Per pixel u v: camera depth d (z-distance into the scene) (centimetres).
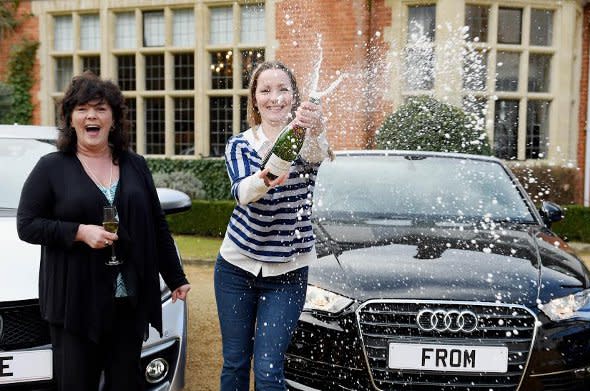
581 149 1197
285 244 242
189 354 421
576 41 1173
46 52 1290
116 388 239
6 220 314
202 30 1196
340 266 295
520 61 1093
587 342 277
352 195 388
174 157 1239
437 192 392
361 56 995
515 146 1106
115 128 250
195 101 1217
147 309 244
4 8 1273
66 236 223
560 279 290
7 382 247
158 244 261
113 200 239
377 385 271
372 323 273
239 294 251
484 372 268
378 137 711
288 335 247
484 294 274
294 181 240
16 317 252
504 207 386
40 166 237
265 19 1138
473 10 1052
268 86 248
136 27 1241
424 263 296
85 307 230
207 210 984
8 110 1177
